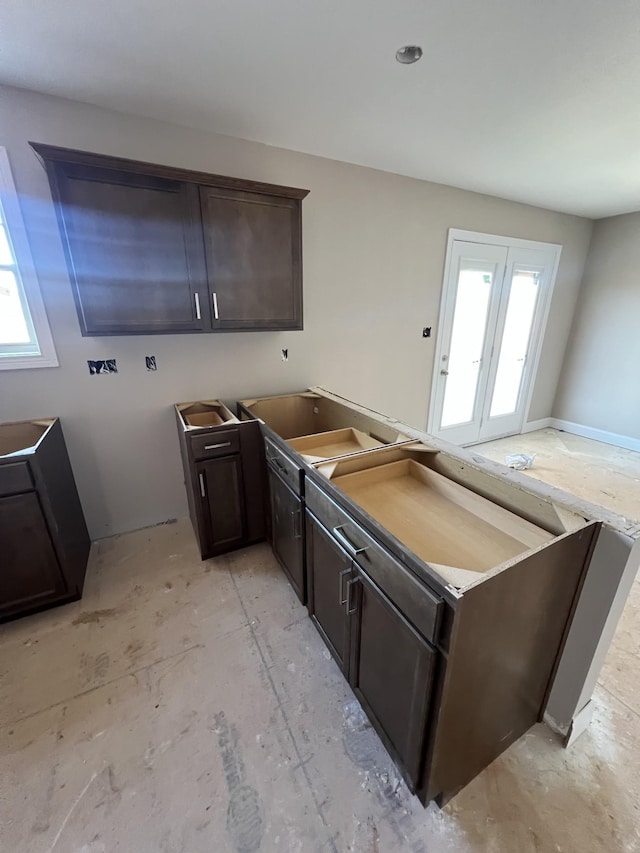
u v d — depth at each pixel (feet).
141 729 4.31
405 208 9.17
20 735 4.25
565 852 3.31
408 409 11.14
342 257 8.71
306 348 8.91
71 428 7.00
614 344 13.16
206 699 4.64
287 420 8.73
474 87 5.34
